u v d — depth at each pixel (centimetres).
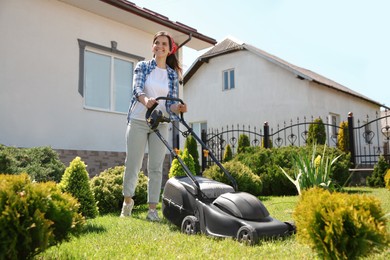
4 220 205
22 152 535
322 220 221
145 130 450
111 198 549
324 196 233
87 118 816
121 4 800
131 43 923
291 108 1628
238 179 691
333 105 1755
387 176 688
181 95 1055
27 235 212
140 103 443
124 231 370
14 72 698
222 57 1858
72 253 273
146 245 302
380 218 232
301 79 1605
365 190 779
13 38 700
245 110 1759
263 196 773
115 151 859
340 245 217
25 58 716
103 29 861
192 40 1012
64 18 785
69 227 246
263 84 1712
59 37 773
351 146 974
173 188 388
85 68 836
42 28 745
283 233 327
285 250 281
